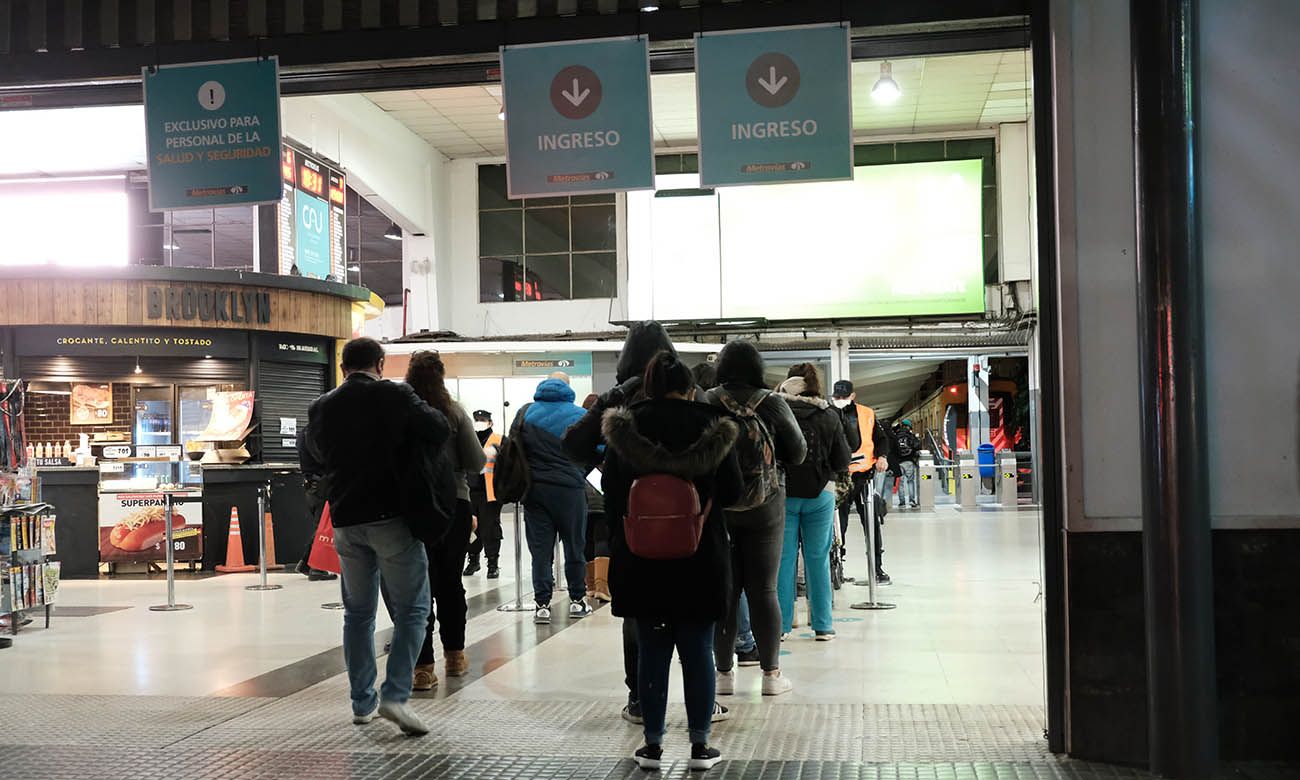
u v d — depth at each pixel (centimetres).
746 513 568
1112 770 445
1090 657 459
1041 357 474
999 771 443
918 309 2680
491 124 2661
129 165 2669
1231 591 447
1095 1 465
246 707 580
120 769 459
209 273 1326
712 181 593
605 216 2878
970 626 806
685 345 2469
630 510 445
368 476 510
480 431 1162
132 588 1142
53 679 669
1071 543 460
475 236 2916
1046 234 472
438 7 596
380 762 466
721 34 594
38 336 1294
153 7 620
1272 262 450
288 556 1295
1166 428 439
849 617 849
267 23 612
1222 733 446
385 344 2425
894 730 511
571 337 2725
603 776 444
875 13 580
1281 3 450
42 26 627
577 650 732
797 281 2712
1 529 841
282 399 1410
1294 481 447
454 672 649
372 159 2503
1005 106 2566
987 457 2564
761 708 558
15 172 2692
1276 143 450
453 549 641
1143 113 446
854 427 914
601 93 595
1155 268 443
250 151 615
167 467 1273
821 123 589
